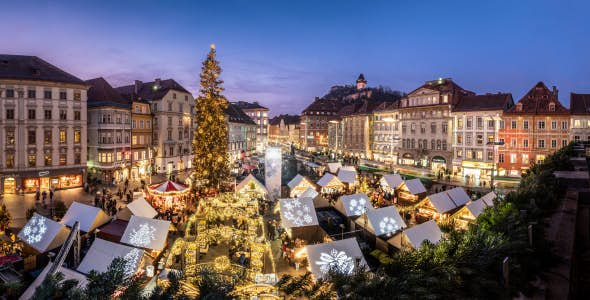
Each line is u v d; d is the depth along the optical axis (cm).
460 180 5916
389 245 2144
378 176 5731
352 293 482
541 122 5581
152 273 1859
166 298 449
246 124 10619
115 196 4306
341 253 1767
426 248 580
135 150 5988
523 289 493
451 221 2534
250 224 2728
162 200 3591
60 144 4756
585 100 5494
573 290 547
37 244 2028
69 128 4834
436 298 488
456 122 6444
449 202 3117
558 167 1574
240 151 10119
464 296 500
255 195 3844
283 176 6431
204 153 3909
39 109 4569
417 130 7181
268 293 1216
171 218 3058
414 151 7225
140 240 2138
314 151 12662
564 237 676
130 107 5703
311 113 12912
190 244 2189
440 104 6694
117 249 1780
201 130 3909
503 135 5856
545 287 501
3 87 4312
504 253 549
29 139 4500
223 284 480
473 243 573
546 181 1057
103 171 5269
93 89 5628
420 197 3862
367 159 8756
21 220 3148
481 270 532
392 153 7175
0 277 1772
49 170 4647
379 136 8462
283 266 2230
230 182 4347
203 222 2733
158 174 6431
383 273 543
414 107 7162
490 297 496
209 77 3947
